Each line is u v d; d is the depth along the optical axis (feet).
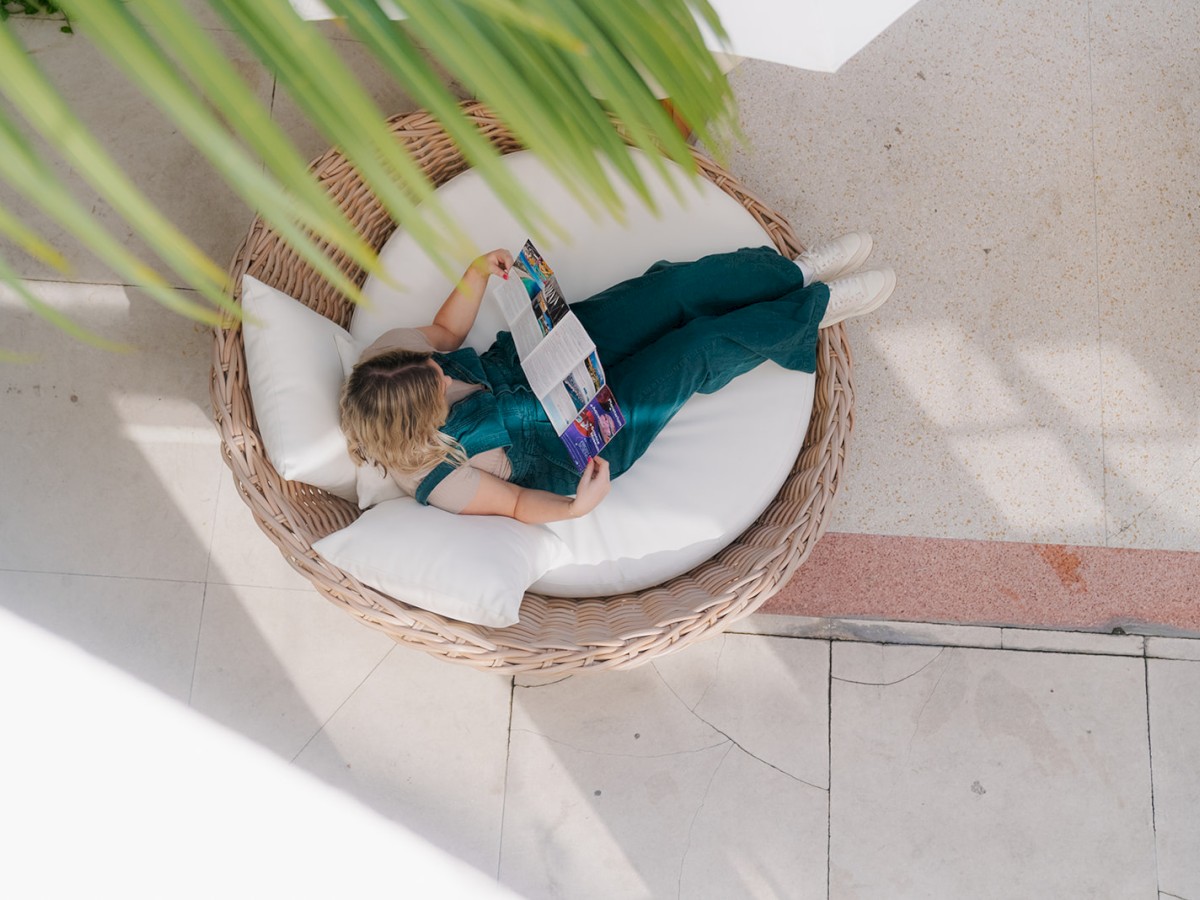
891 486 8.45
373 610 6.28
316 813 8.04
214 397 6.58
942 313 8.67
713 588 6.86
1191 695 8.13
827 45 5.26
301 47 1.09
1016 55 9.00
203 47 1.02
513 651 6.31
